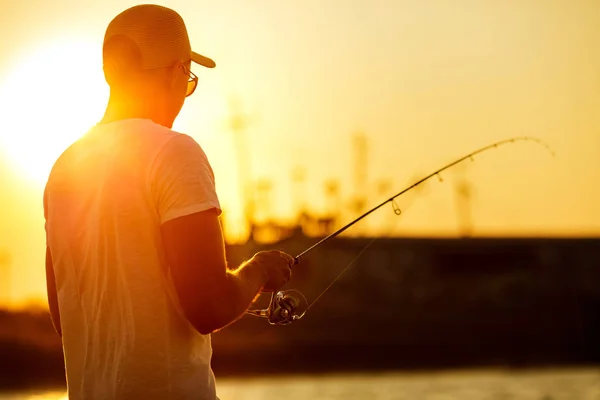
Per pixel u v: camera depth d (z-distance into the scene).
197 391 2.81
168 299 2.80
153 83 3.05
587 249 58.66
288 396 21.47
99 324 2.88
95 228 2.87
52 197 3.02
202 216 2.75
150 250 2.80
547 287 58.16
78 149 2.99
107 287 2.85
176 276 2.73
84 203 2.91
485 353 39.28
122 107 3.04
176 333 2.80
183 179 2.78
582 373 27.33
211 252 2.74
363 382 25.11
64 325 2.98
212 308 2.73
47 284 3.19
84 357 2.92
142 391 2.77
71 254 2.96
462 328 53.59
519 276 58.53
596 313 56.03
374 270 55.81
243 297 2.84
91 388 2.88
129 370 2.79
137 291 2.79
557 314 56.47
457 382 24.97
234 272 2.89
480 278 58.59
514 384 24.11
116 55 3.03
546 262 58.66
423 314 55.75
